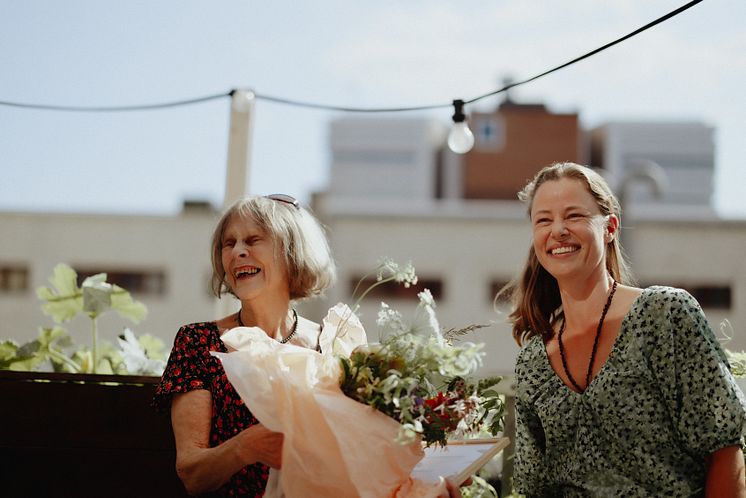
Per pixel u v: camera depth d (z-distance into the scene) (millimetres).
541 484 2480
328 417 2154
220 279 2609
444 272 19984
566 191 2441
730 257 19484
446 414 2234
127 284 20500
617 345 2346
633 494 2281
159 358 3693
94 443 2752
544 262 2453
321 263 2656
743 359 2844
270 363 2223
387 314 2344
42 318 20469
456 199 27734
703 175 32656
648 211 31625
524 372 2514
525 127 25719
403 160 31828
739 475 2225
